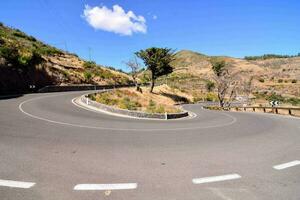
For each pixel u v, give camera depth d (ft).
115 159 23.29
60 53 237.66
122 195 15.64
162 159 23.80
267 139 35.96
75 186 16.80
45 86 141.90
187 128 46.37
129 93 171.12
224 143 32.19
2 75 113.91
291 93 316.40
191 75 447.83
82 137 32.58
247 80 228.02
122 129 41.16
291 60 568.00
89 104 80.79
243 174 19.90
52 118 48.01
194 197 15.58
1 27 230.07
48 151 25.09
